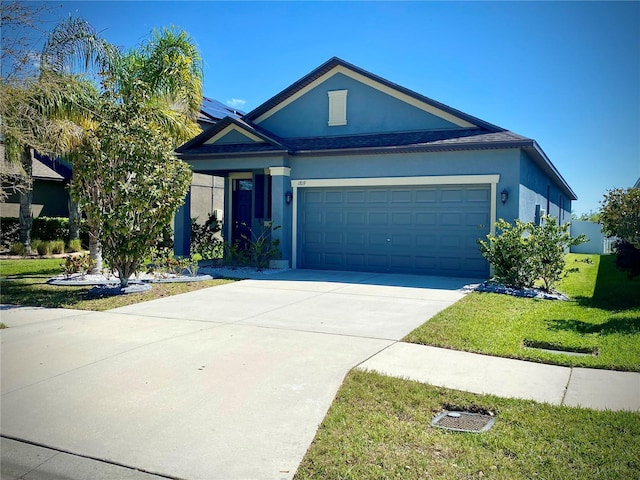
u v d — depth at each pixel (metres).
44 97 11.70
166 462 3.67
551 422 4.09
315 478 3.39
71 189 10.41
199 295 10.25
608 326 7.30
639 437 3.82
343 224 14.41
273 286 11.44
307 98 15.84
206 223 18.66
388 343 6.54
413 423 4.16
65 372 5.48
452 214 13.05
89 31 13.57
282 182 14.55
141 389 4.98
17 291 10.72
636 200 9.05
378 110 14.93
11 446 3.97
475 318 7.92
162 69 15.56
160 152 10.53
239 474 3.48
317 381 5.13
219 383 5.11
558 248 10.60
